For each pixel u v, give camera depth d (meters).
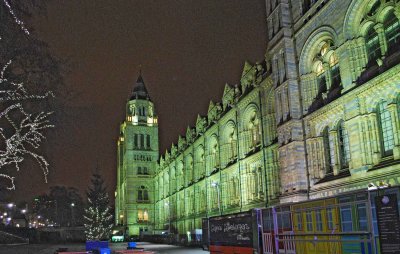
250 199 54.78
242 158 56.84
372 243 16.53
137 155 128.88
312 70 35.59
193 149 83.38
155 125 134.00
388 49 27.25
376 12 28.08
